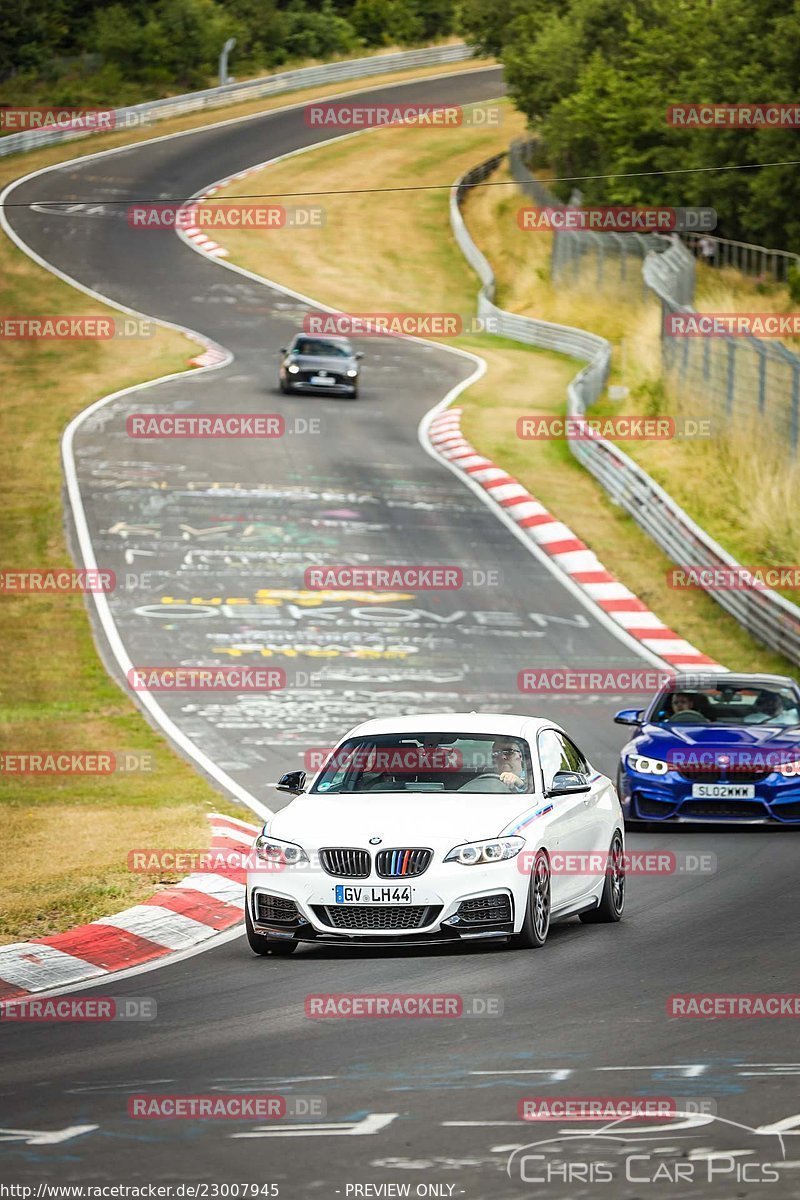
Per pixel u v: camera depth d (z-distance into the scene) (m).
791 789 61.53
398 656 100.56
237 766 74.19
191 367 195.25
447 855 40.12
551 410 179.88
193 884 49.22
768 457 142.62
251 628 105.31
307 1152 24.19
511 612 112.75
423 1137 24.86
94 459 149.88
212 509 134.75
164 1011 34.88
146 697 89.75
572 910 43.59
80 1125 25.81
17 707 87.25
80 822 60.66
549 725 47.19
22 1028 33.66
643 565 126.12
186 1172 23.33
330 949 42.09
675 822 64.44
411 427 170.25
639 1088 27.50
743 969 37.97
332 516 134.50
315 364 180.75
